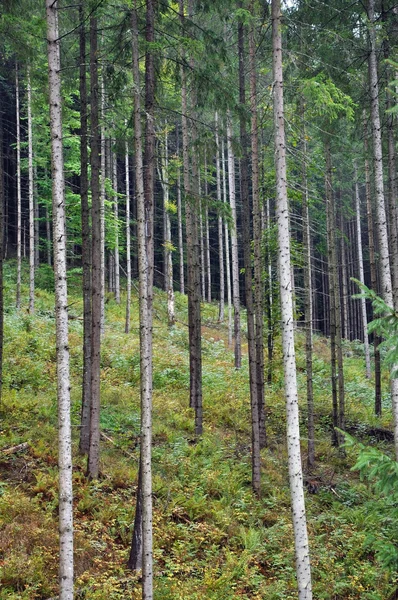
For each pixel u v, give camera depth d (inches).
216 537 420.2
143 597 319.3
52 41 308.3
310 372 604.7
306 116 508.1
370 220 772.0
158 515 434.3
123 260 1544.0
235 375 858.1
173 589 351.9
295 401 335.3
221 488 492.7
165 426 603.8
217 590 357.1
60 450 287.6
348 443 235.9
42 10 484.1
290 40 417.1
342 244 1358.3
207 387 773.9
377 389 770.2
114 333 983.6
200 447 563.8
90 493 437.4
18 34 462.9
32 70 496.4
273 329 796.6
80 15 463.2
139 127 367.2
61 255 299.6
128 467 493.7
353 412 781.9
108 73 434.6
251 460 567.5
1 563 336.8
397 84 267.6
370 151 595.2
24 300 1043.3
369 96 527.5
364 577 390.6
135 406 643.5
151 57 415.2
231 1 471.8
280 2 364.5
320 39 434.9
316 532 456.4
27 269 1237.7
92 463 462.3
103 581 350.6
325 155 684.7
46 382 652.1
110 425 573.3
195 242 641.0
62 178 305.0
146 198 396.8
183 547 400.2
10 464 452.4
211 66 479.2
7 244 1434.5
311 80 361.4
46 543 365.4
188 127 650.8
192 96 653.9
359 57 501.7
